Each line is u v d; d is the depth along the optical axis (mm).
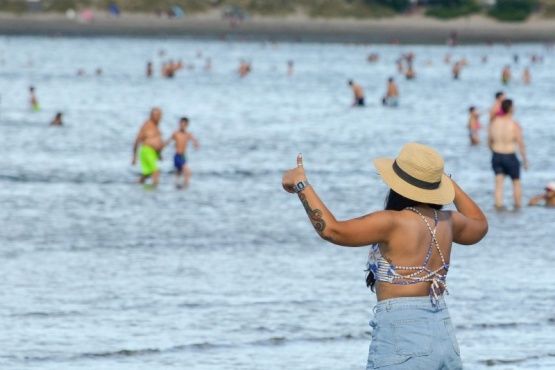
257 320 33219
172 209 56406
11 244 45562
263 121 115500
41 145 87062
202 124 110250
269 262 42438
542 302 35969
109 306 34781
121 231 49469
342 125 112062
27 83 169000
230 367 28359
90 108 128000
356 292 37281
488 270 41062
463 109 139000
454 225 18000
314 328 32438
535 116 125562
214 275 39812
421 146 17781
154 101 142625
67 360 28797
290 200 60344
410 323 17062
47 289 37031
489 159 82562
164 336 31281
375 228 17141
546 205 58938
